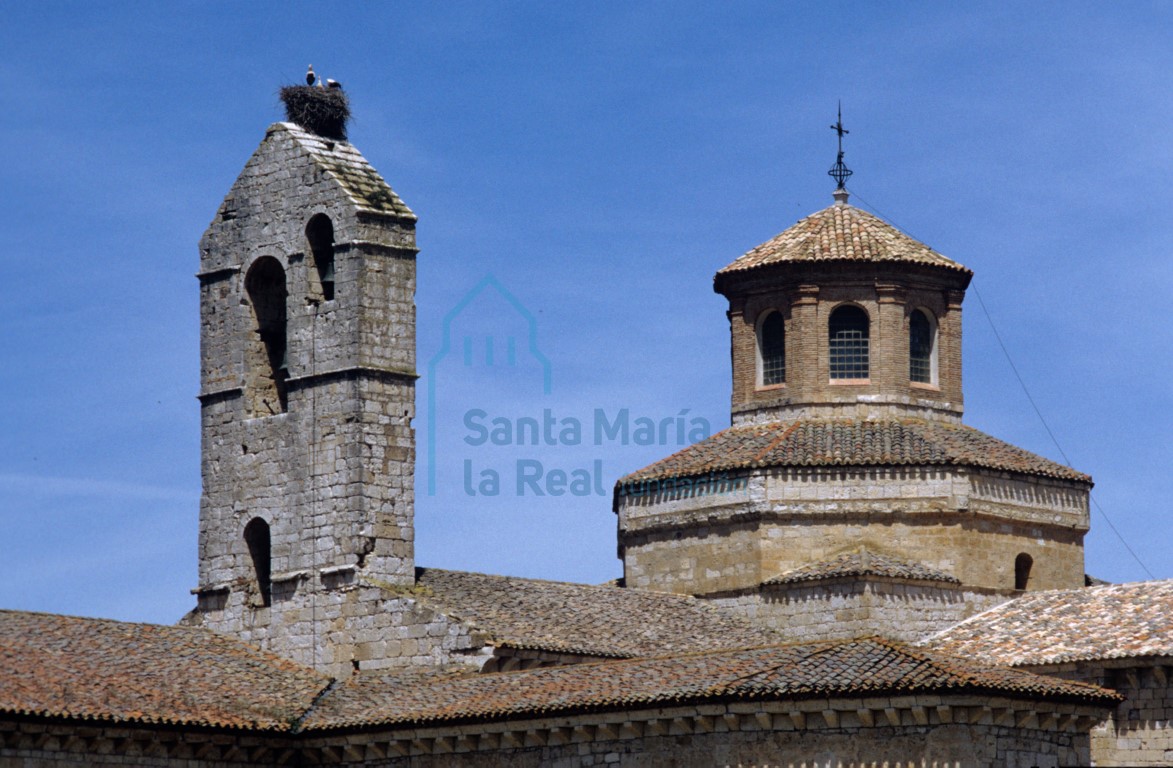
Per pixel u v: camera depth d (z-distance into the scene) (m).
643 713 97.69
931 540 123.69
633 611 121.00
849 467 124.44
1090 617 113.50
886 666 95.19
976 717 92.94
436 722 102.75
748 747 95.94
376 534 115.38
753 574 123.88
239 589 118.94
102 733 101.56
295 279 119.19
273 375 121.69
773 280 131.25
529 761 101.50
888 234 132.88
